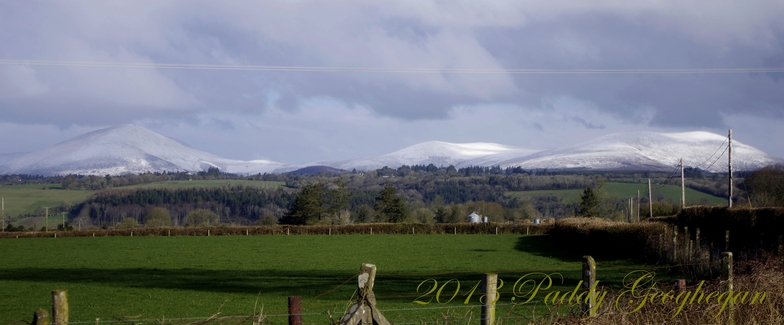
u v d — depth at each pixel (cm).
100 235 7850
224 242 6328
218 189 18900
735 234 3156
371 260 4141
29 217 16162
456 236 7100
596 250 4331
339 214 10625
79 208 17175
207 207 17338
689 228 3912
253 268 3703
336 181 10856
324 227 7894
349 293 2453
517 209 13612
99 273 3569
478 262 3847
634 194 15650
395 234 7600
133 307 2244
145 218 14675
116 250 5422
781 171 6938
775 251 1889
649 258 3073
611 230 3941
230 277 3209
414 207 15200
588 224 4881
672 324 932
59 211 17025
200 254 4850
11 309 2319
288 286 2748
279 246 5659
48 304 2430
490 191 19000
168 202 17475
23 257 4831
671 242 2603
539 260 3884
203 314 2045
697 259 2117
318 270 3519
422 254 4622
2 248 5828
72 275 3478
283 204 18000
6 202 18075
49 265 4153
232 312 2062
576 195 16512
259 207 17612
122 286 2889
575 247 4988
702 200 12481
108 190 18650
